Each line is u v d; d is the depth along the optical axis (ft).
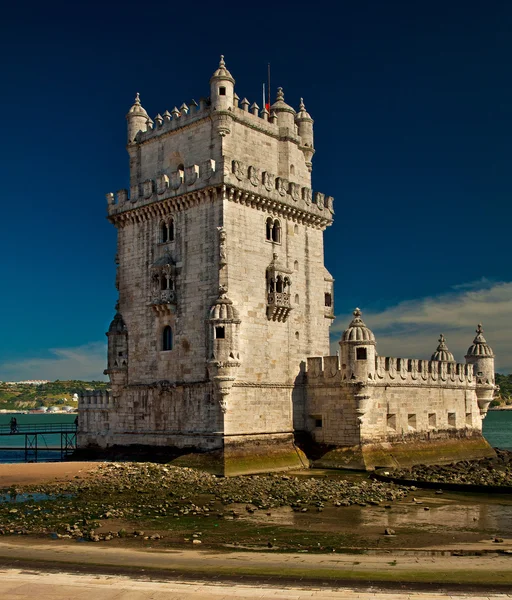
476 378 264.52
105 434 213.05
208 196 191.42
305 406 208.13
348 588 75.87
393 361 213.46
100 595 73.05
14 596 72.64
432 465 214.90
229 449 180.65
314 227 219.61
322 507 138.62
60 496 147.13
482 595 73.72
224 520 124.67
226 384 180.86
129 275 212.23
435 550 103.30
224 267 186.39
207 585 76.84
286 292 201.67
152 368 201.98
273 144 212.84
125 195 215.72
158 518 125.59
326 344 219.20
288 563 91.04
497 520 129.70
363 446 196.95
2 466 188.03
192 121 201.98
